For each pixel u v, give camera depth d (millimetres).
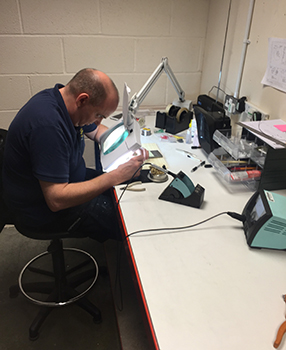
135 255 889
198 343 655
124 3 1884
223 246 937
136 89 2168
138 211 1088
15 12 1771
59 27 1863
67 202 1118
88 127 1530
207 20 2047
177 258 884
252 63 1580
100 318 1479
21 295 1628
